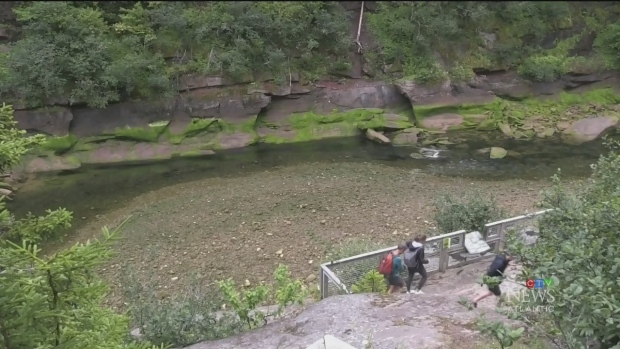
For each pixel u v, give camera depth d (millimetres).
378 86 27438
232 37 25641
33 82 21344
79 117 22781
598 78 29344
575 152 23906
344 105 26875
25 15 21531
